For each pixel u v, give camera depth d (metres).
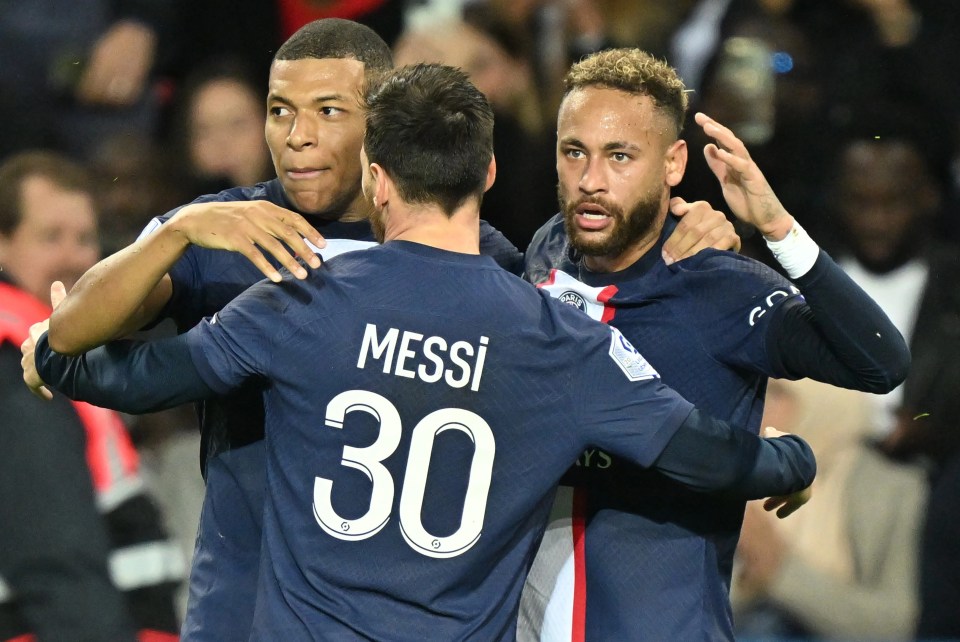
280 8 24.52
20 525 12.60
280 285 10.15
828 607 18.39
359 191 11.37
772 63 22.53
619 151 10.71
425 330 9.87
